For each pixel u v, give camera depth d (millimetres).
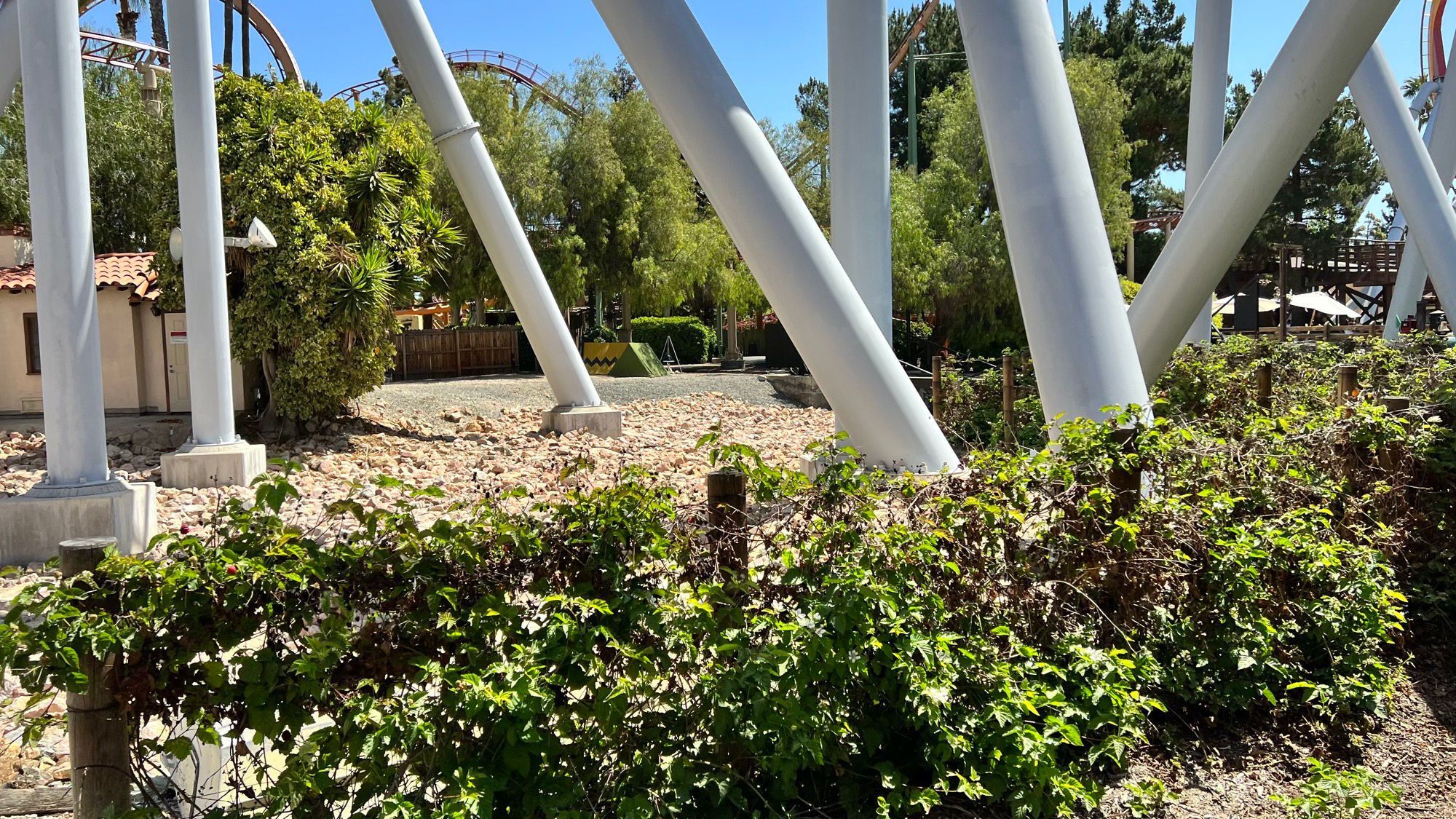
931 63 46094
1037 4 6395
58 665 2625
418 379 27219
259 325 14516
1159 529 4070
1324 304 35281
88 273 8367
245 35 18578
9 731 4051
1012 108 6297
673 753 3141
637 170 32719
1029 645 3809
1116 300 6352
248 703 2738
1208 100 14797
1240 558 4156
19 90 28531
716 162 7008
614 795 3002
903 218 27031
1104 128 28547
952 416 13125
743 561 3363
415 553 2930
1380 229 48844
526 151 30453
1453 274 14352
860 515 3492
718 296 35125
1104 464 4074
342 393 15031
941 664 3391
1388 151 14836
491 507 3119
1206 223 8195
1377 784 3637
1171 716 4082
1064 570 3885
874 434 7371
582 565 3104
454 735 2879
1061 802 3348
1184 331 8859
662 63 6914
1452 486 5820
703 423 18500
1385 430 5559
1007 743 3371
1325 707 4086
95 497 8141
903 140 48375
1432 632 5086
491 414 18891
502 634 3062
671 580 3234
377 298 14523
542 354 16391
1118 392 6191
